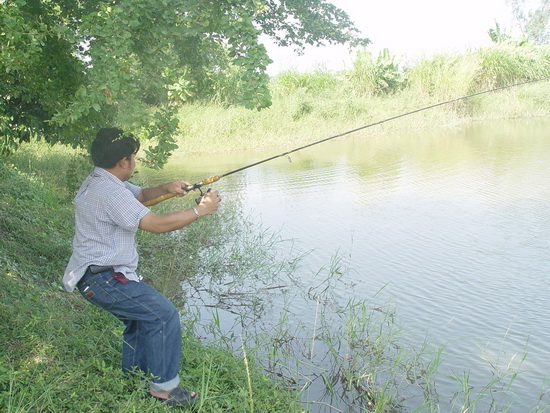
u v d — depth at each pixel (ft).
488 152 48.34
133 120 17.89
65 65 19.77
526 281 20.42
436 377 15.02
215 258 24.20
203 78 21.66
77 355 13.26
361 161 48.06
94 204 11.41
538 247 23.65
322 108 73.51
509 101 80.53
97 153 11.85
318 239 26.66
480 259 22.77
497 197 32.22
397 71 87.66
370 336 17.17
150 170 47.26
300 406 13.42
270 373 15.03
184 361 13.91
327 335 17.31
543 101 83.30
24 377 11.61
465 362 15.64
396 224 28.25
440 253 23.71
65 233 22.85
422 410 13.69
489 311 18.33
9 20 15.55
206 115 65.26
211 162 51.57
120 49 15.96
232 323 18.40
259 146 60.59
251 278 22.24
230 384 13.47
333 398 14.23
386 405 13.79
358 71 86.48
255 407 12.56
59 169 39.14
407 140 60.49
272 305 19.72
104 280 11.45
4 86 19.39
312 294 20.52
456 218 28.58
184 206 32.50
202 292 21.01
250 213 31.86
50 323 14.01
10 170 28.43
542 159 43.19
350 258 23.89
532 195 32.12
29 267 18.13
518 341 16.56
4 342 12.79
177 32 16.72
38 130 21.68
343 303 19.66
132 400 11.59
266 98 14.90
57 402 11.16
